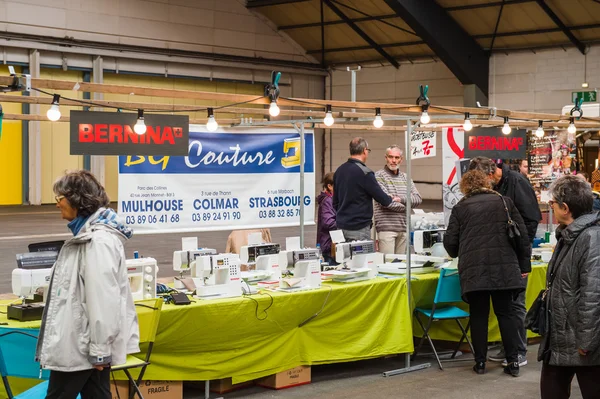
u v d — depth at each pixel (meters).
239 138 6.02
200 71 22.14
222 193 5.94
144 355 4.43
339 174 6.38
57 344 3.06
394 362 5.91
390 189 7.00
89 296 3.05
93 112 4.64
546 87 20.47
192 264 5.02
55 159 20.73
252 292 4.98
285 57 24.00
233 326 4.73
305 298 5.06
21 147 20.33
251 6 22.84
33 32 18.95
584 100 17.53
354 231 6.27
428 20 19.80
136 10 20.72
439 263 6.04
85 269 3.07
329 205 6.68
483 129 6.74
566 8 18.72
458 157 6.60
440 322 6.18
